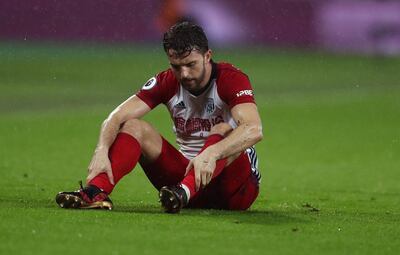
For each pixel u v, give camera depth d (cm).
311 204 2769
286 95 7762
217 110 2181
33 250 1552
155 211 2148
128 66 9281
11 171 3509
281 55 10481
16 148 4412
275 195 3062
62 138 4912
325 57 10488
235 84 2144
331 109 6900
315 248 1695
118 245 1622
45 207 2091
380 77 9281
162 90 2209
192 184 2042
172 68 2098
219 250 1623
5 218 1875
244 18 10381
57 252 1541
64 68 9006
